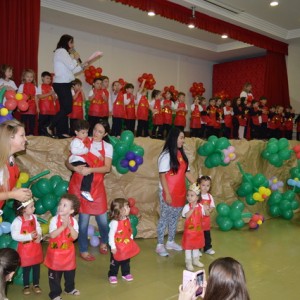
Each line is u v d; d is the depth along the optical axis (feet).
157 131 24.68
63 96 13.62
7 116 11.21
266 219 17.35
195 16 22.71
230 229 15.37
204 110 27.17
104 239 11.39
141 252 12.24
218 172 16.30
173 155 11.52
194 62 35.81
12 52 15.92
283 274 10.71
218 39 31.19
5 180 7.47
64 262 8.38
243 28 26.05
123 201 9.52
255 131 26.71
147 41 29.84
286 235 14.78
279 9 24.07
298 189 18.43
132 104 22.66
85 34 27.45
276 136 28.14
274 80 29.84
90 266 10.77
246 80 34.81
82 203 10.84
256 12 24.66
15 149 7.49
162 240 12.09
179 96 26.12
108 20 25.26
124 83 26.66
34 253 8.62
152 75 30.19
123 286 9.51
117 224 9.48
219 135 27.32
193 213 10.71
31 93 16.33
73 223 8.64
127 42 30.12
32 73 15.98
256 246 13.23
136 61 30.86
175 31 29.07
